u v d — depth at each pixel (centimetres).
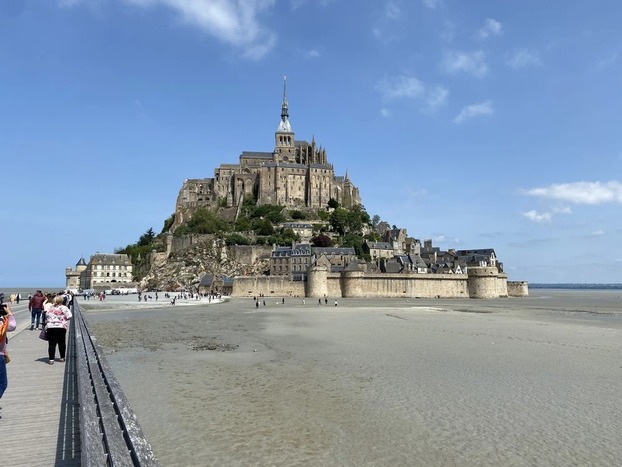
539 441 1839
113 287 18738
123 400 1227
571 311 9444
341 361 3397
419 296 15238
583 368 3186
